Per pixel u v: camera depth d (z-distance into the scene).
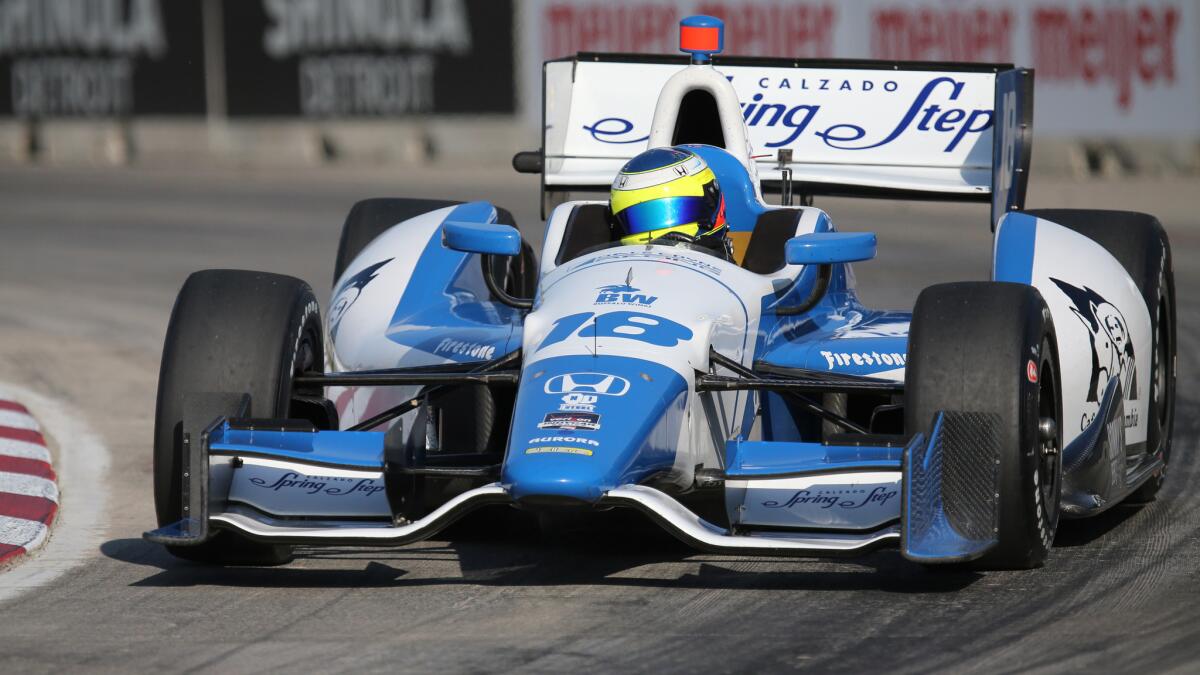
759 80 30.56
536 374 19.55
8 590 19.95
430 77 84.75
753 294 22.06
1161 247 25.64
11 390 35.28
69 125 89.06
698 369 19.95
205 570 20.97
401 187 74.31
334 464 19.02
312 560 21.41
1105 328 22.98
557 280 21.88
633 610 18.62
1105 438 22.31
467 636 17.66
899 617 18.19
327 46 85.88
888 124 29.95
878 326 24.95
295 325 20.61
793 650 17.00
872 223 62.88
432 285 25.64
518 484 17.91
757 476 18.72
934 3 76.44
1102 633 17.50
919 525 17.92
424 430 20.59
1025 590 19.33
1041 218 24.91
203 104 87.69
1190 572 20.27
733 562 20.97
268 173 81.81
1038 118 76.38
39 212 67.88
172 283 49.88
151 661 16.89
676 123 27.00
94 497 25.69
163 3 87.38
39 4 88.38
